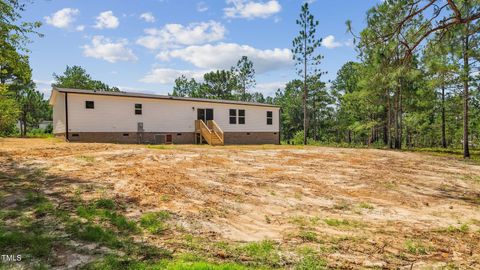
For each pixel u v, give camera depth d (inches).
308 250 148.8
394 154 612.7
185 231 165.2
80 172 277.0
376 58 333.4
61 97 647.8
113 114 645.3
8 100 805.9
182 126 752.3
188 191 247.1
